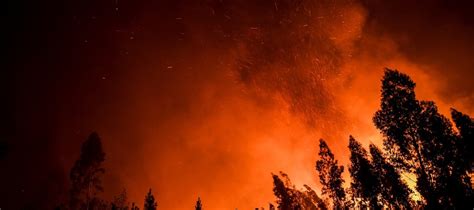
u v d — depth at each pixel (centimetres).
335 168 2161
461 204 1630
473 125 1734
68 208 2852
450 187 1661
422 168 1731
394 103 1833
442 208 1661
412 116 1794
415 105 1806
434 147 1722
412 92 1838
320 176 2183
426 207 1716
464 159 1691
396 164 1803
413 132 1778
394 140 1808
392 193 1877
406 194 1855
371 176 1945
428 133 1747
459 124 1769
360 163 2003
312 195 2564
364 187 1953
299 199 2553
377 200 1914
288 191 2572
